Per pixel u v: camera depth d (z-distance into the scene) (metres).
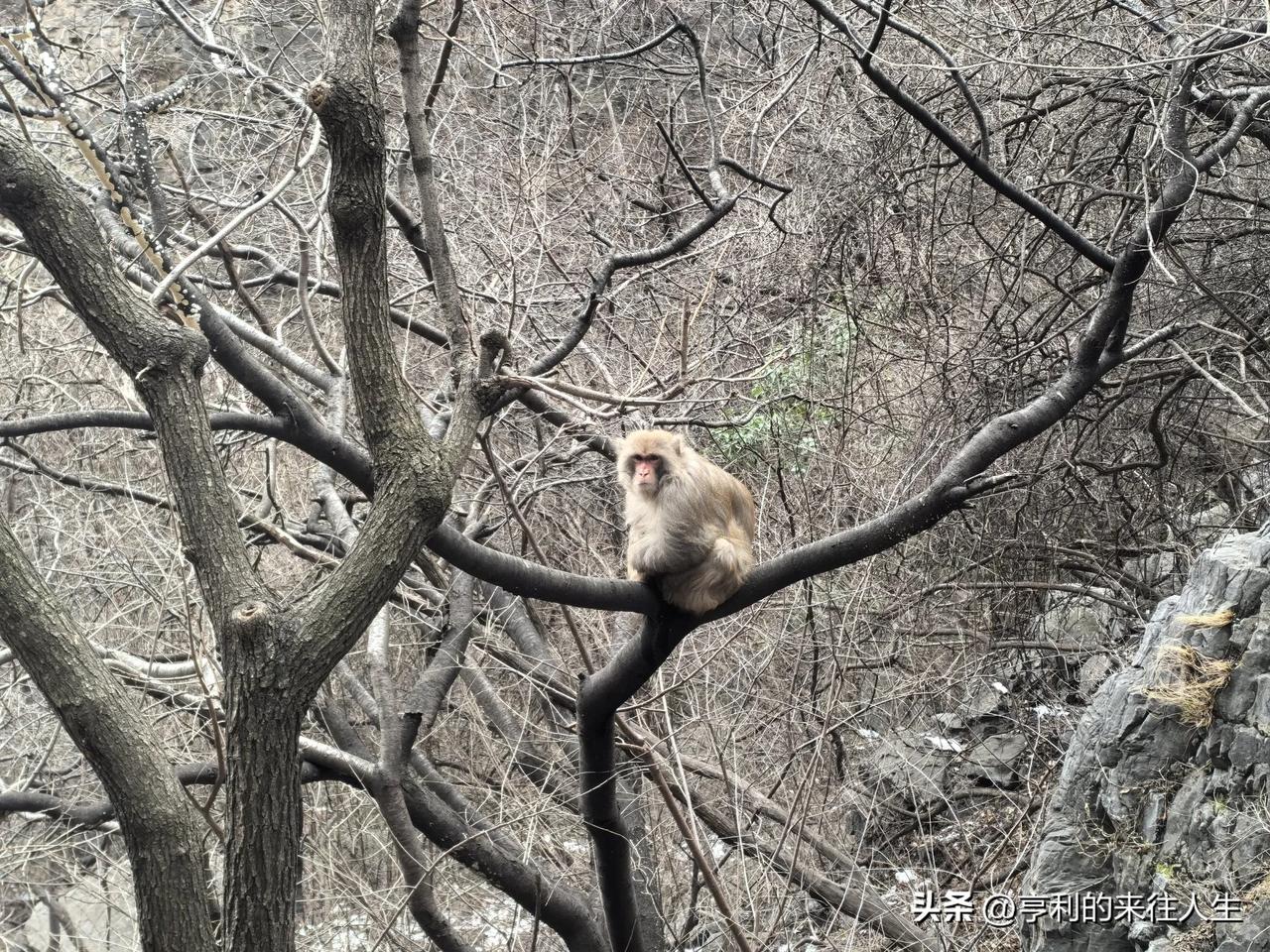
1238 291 9.10
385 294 4.04
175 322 4.02
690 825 7.45
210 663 6.53
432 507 3.98
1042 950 6.23
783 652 9.20
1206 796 5.86
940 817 9.55
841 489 9.97
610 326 9.46
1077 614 11.30
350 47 3.92
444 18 11.60
